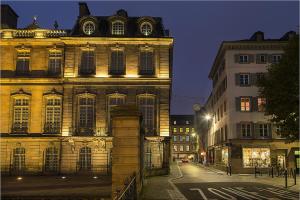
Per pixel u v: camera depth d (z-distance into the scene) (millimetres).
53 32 38406
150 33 37906
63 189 21938
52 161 36188
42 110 37031
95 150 35562
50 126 36812
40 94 37344
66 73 36938
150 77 36719
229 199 17672
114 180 14750
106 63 37125
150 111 36562
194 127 114250
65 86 36844
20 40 37812
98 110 36406
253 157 43438
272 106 23047
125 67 37031
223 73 48938
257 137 43875
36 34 38031
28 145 36375
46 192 20312
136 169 14805
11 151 36281
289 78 22188
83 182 27219
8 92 37406
